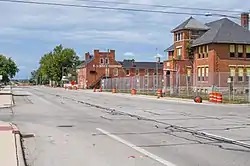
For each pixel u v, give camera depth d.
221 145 12.27
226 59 58.19
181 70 64.12
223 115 24.00
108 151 11.33
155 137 14.16
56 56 159.25
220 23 61.66
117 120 20.78
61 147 12.14
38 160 10.14
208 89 57.66
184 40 64.81
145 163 9.54
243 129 16.52
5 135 14.06
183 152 11.05
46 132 15.87
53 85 167.00
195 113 25.62
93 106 33.09
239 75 58.56
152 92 63.47
